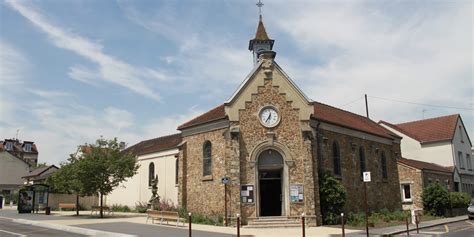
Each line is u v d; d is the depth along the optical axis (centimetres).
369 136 3431
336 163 2977
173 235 1872
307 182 2500
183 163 2845
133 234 1903
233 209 2419
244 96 2575
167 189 3722
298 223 2416
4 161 7075
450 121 4784
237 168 2461
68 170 3259
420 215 3234
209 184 2648
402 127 5134
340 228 2352
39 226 2475
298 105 2608
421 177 3684
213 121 2683
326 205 2619
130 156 3306
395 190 3662
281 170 2562
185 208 2764
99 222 2583
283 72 2644
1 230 2225
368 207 3194
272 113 2578
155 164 3944
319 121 2819
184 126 2891
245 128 2539
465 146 4866
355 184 3095
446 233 2175
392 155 3747
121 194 4297
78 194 3297
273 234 1997
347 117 3594
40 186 4025
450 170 4369
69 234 2016
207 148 2745
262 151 2536
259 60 2756
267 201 2608
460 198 3781
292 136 2564
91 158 3106
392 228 2414
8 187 7006
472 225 2741
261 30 3130
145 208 3759
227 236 1862
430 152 4647
